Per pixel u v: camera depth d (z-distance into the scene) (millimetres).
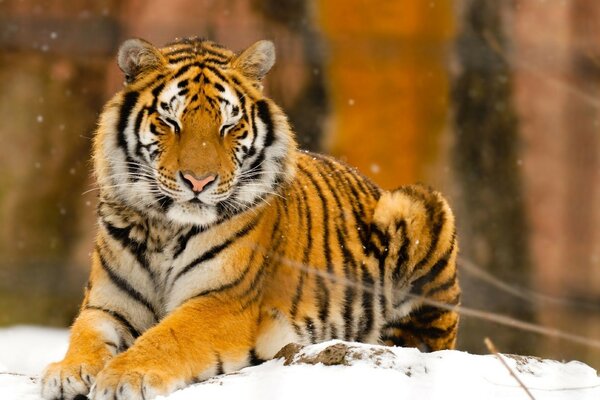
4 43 15406
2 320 15000
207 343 7867
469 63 15758
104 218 8414
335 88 15625
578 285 15625
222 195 8156
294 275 8820
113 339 8172
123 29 15539
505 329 15289
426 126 15758
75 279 15352
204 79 8445
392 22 15672
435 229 9844
